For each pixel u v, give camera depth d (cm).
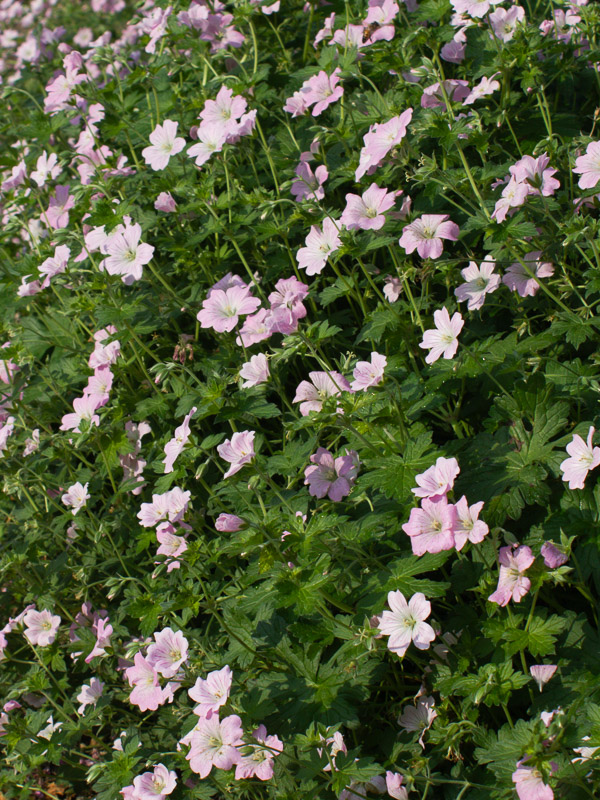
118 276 87
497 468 70
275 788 67
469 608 68
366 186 88
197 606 70
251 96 94
